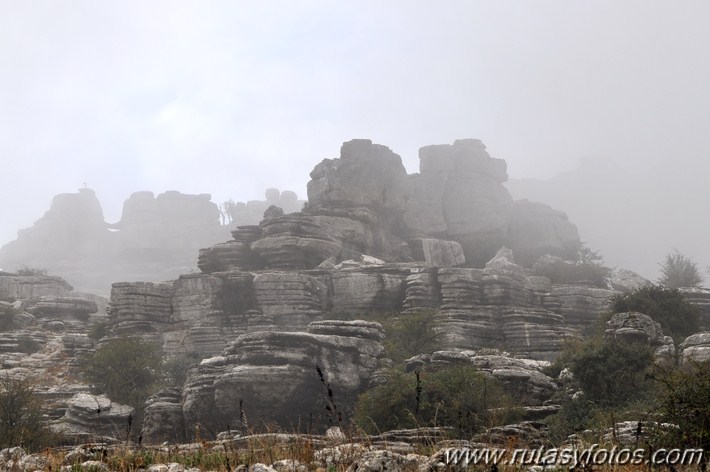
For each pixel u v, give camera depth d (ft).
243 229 291.38
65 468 48.08
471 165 377.09
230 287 244.01
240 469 44.04
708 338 151.53
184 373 209.15
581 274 311.06
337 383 164.55
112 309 247.70
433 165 377.91
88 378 194.18
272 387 158.92
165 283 257.75
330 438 55.83
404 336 211.41
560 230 380.78
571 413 118.62
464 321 233.35
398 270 259.19
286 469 44.11
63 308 296.30
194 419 160.86
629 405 109.40
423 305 245.45
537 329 232.32
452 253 330.34
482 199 369.91
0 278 327.88
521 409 122.01
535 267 317.22
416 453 50.90
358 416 127.65
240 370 159.33
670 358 142.61
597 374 126.72
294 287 244.63
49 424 143.74
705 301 224.12
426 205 368.68
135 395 184.14
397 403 123.34
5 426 124.47
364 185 324.19
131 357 196.03
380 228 328.29
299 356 163.43
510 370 148.25
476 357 159.43
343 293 254.47
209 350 231.71
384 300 252.21
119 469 47.78
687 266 306.96
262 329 233.55
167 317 247.50
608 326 165.58
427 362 163.12
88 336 256.52
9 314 269.23
